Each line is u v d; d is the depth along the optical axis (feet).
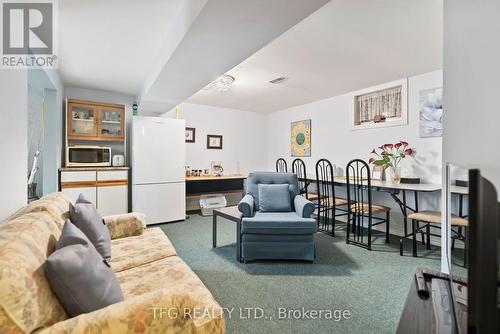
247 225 8.36
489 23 2.91
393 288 6.84
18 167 5.17
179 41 6.31
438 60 9.48
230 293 6.55
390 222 12.14
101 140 12.87
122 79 11.60
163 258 5.66
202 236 11.34
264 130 19.83
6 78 4.57
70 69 10.34
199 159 17.02
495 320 1.70
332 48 8.53
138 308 2.93
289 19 5.27
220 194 17.02
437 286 3.65
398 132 11.80
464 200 6.86
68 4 5.94
